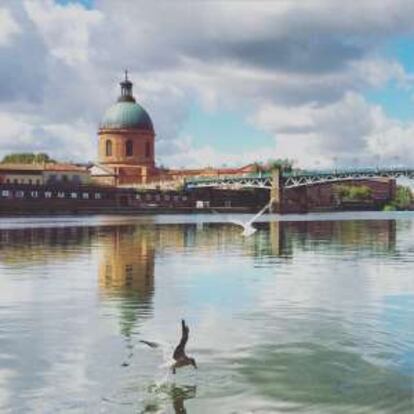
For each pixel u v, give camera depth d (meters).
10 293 29.88
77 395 15.66
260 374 16.98
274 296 28.78
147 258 47.22
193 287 31.69
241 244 61.84
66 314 24.70
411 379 16.56
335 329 21.86
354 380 16.50
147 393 15.70
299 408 14.77
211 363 17.89
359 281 33.62
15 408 14.96
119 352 19.03
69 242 64.69
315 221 128.25
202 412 14.62
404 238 70.69
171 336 21.05
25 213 180.88
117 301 27.59
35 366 17.78
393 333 21.23
